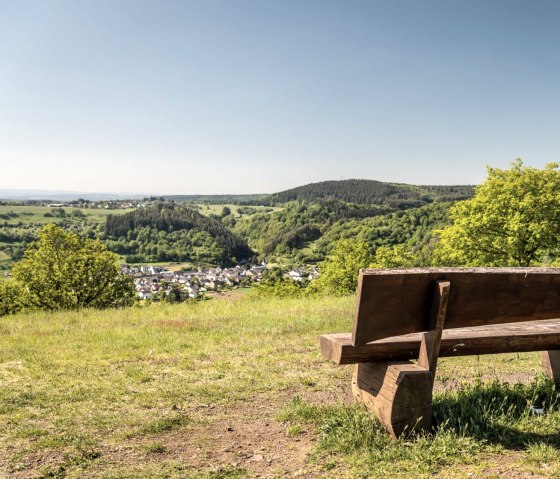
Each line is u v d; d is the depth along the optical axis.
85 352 7.29
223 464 3.29
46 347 7.76
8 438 3.84
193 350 7.29
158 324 9.91
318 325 9.23
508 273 3.38
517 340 4.00
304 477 3.01
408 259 48.91
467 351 3.91
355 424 3.61
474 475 2.87
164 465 3.28
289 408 4.36
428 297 3.35
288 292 51.44
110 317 12.12
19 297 31.09
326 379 5.62
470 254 28.23
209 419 4.29
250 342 7.82
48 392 5.18
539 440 3.36
